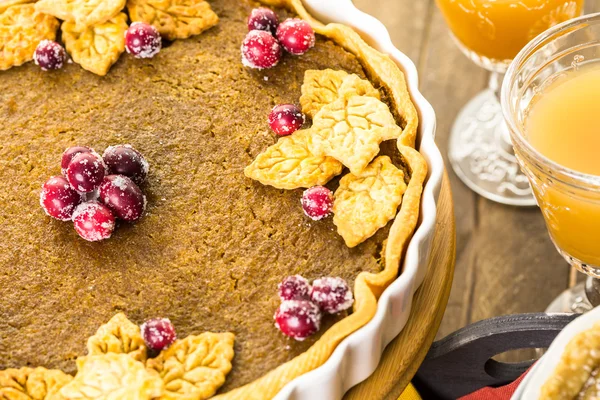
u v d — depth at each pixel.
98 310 0.58
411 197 0.58
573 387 0.52
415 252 0.57
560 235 0.62
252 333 0.56
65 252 0.59
